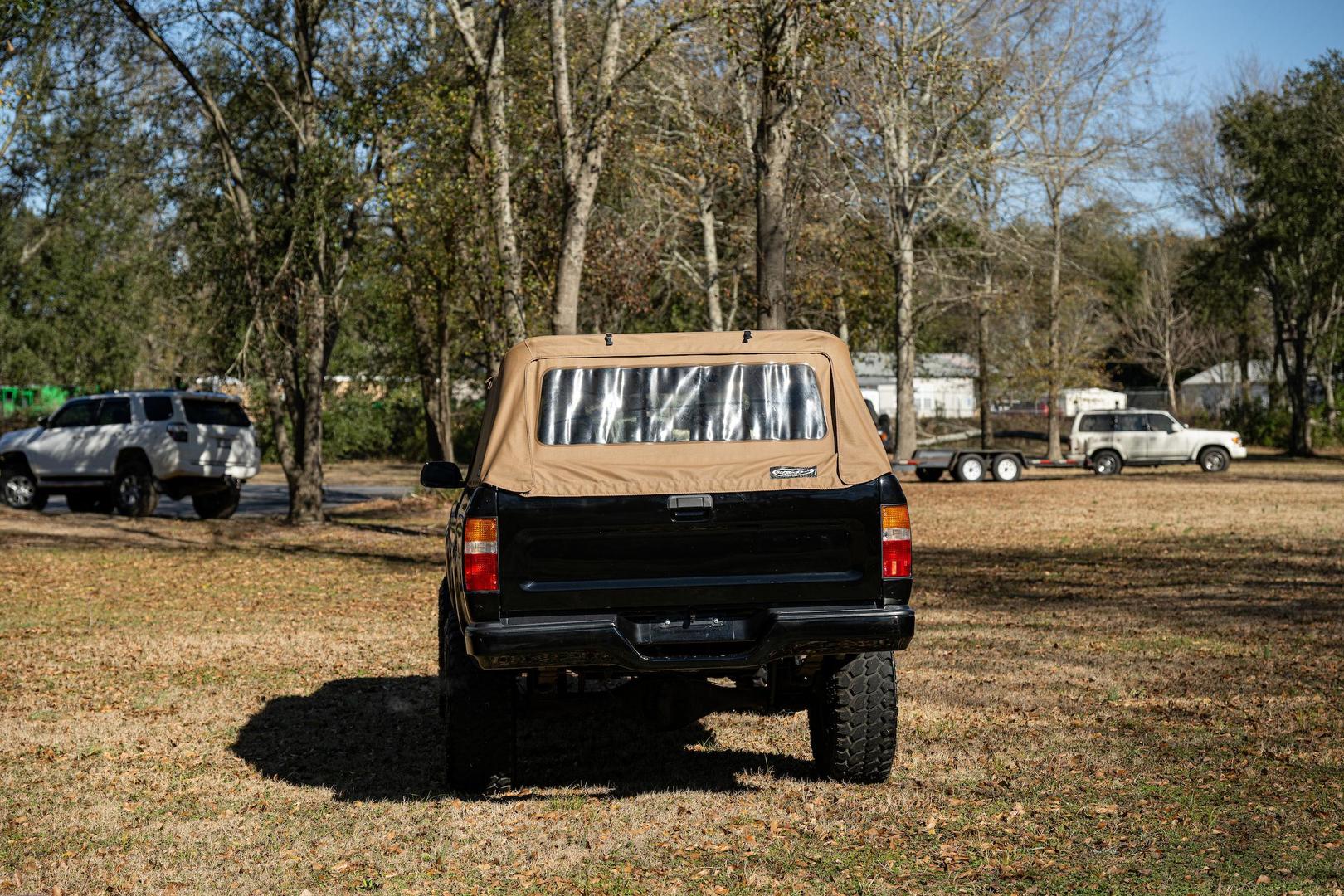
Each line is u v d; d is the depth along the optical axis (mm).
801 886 4664
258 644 10992
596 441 5789
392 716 8047
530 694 6105
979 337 46562
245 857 5184
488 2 23250
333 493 35219
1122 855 4957
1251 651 9781
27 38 18266
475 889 4719
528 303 23594
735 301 38406
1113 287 69875
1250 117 50031
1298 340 50969
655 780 6367
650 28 20656
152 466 24641
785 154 21922
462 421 52094
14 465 26609
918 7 31391
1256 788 5887
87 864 5105
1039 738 7039
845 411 5852
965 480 37656
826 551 5582
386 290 35438
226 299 23578
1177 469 42625
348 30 22484
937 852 5035
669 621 5539
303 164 22078
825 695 6066
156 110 22203
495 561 5441
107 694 8805
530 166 23531
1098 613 12109
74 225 41719
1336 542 18516
